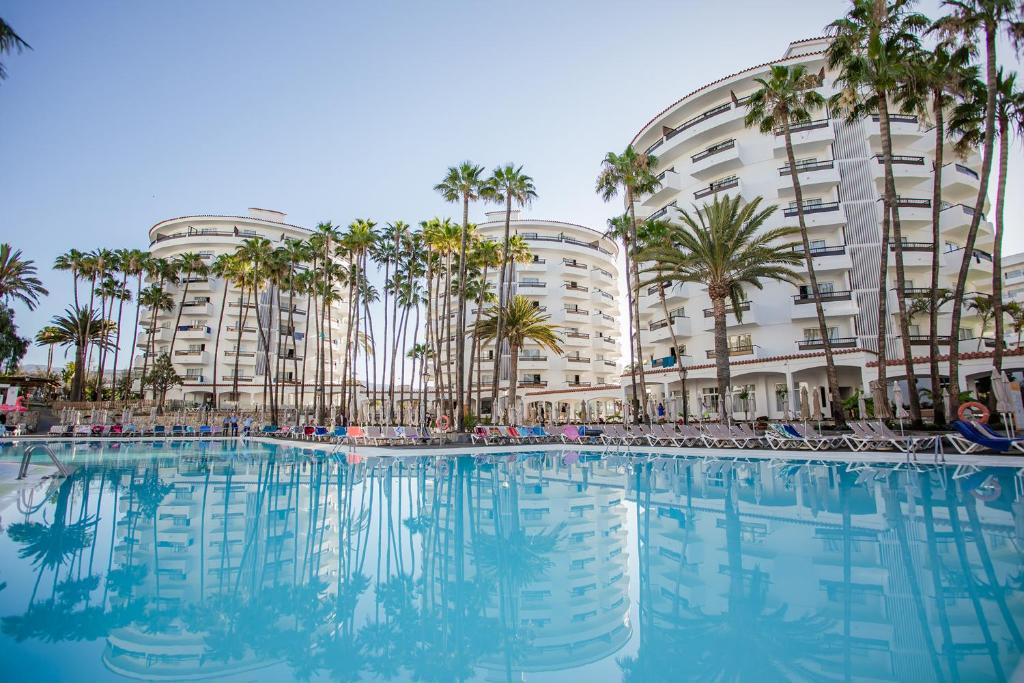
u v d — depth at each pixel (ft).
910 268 117.50
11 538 27.50
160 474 55.52
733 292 93.97
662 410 109.81
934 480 41.14
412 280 172.86
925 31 69.05
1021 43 64.75
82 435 124.57
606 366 204.44
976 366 88.12
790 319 120.06
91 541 27.04
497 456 76.95
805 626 15.85
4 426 123.13
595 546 25.53
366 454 82.69
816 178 121.70
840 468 51.08
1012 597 17.44
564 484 46.34
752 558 22.59
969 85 72.64
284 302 222.07
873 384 71.61
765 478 46.11
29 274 160.35
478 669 14.25
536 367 189.16
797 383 115.44
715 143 140.46
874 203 119.65
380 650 15.33
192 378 202.80
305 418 157.89
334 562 23.62
